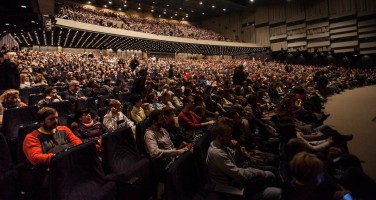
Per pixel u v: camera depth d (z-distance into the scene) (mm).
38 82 6977
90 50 27062
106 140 2461
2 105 3961
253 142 3758
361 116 6988
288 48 31703
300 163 1696
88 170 2150
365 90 15227
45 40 22734
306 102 5539
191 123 4223
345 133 5234
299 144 2541
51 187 1815
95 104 5270
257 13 34250
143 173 2707
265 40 33812
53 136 2611
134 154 2766
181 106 5469
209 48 33312
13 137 3174
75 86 5988
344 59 27797
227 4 31844
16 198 2355
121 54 28484
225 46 32969
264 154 3289
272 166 2869
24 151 2408
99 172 2229
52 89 4918
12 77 5203
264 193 2357
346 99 11000
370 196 2240
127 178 2279
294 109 5434
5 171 2176
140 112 4402
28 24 12922
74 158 2043
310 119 4652
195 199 2020
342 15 26766
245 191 2367
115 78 11211
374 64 25531
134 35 24891
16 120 3434
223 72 17578
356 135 5043
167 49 31359
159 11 35062
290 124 3436
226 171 2268
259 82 10977
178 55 33344
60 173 1878
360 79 19156
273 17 32719
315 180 1684
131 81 9664
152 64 19078
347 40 26828
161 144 3135
